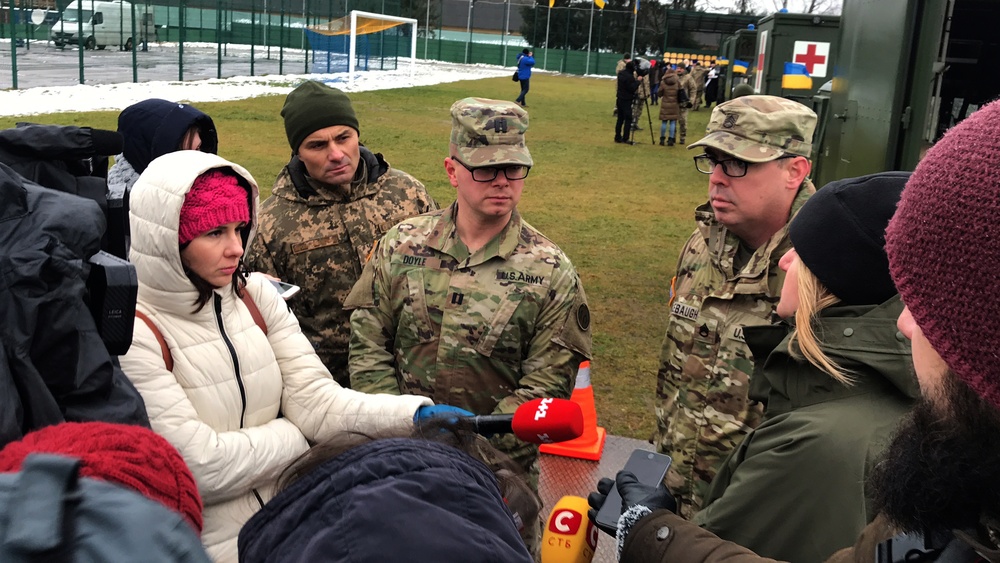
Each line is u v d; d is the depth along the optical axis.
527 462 2.73
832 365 1.58
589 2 60.34
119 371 1.75
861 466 1.48
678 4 59.41
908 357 1.49
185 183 1.99
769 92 15.34
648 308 7.27
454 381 2.73
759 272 2.55
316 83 3.50
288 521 1.02
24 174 2.51
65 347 1.53
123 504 0.66
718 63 33.62
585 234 10.03
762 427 1.73
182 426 1.97
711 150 2.61
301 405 2.26
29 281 1.48
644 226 10.60
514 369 2.75
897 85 5.77
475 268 2.74
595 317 6.97
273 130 16.64
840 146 7.22
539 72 54.28
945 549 0.92
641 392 5.47
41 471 0.64
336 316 3.56
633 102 20.42
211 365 2.09
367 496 0.98
